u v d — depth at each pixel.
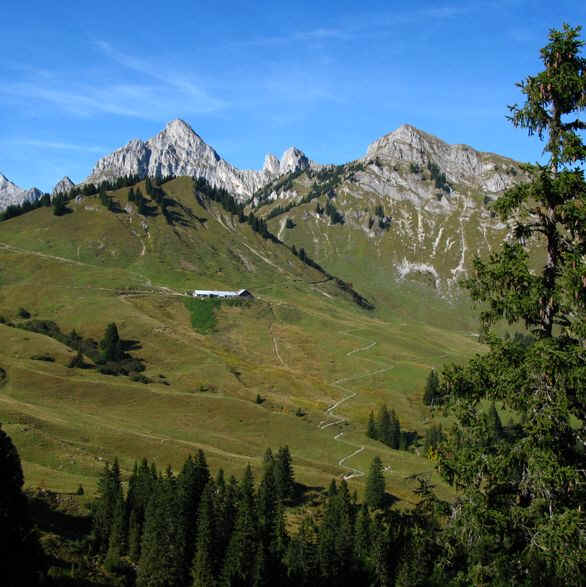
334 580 47.56
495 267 17.55
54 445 98.06
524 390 16.52
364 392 186.62
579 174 16.67
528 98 17.72
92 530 68.31
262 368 195.25
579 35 16.86
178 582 61.59
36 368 148.62
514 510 16.41
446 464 17.70
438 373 18.53
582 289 16.38
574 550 14.92
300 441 139.25
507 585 16.39
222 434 136.00
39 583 38.88
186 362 183.62
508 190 18.20
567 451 16.48
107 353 174.38
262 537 66.81
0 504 36.00
